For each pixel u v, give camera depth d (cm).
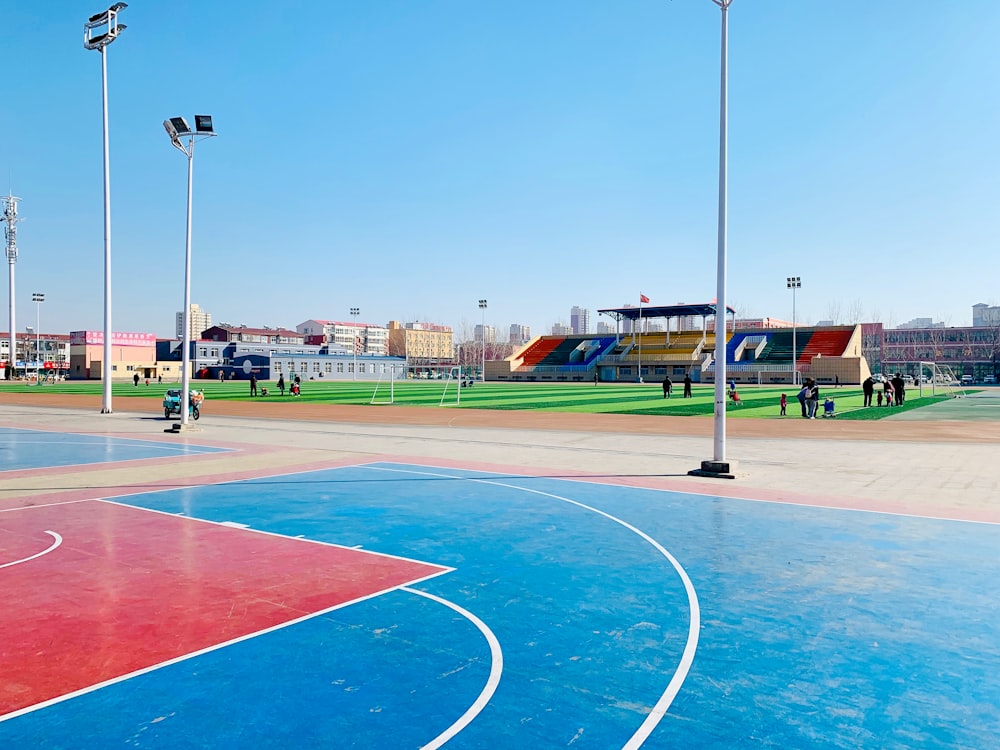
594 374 10588
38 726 462
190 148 2484
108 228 3375
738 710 492
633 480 1515
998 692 523
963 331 12581
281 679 534
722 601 722
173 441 2317
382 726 465
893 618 675
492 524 1084
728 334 10719
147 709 486
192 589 755
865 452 2019
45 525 1069
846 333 9650
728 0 1498
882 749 443
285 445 2203
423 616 674
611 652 591
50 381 9688
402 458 1886
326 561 869
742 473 1565
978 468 1694
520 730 461
